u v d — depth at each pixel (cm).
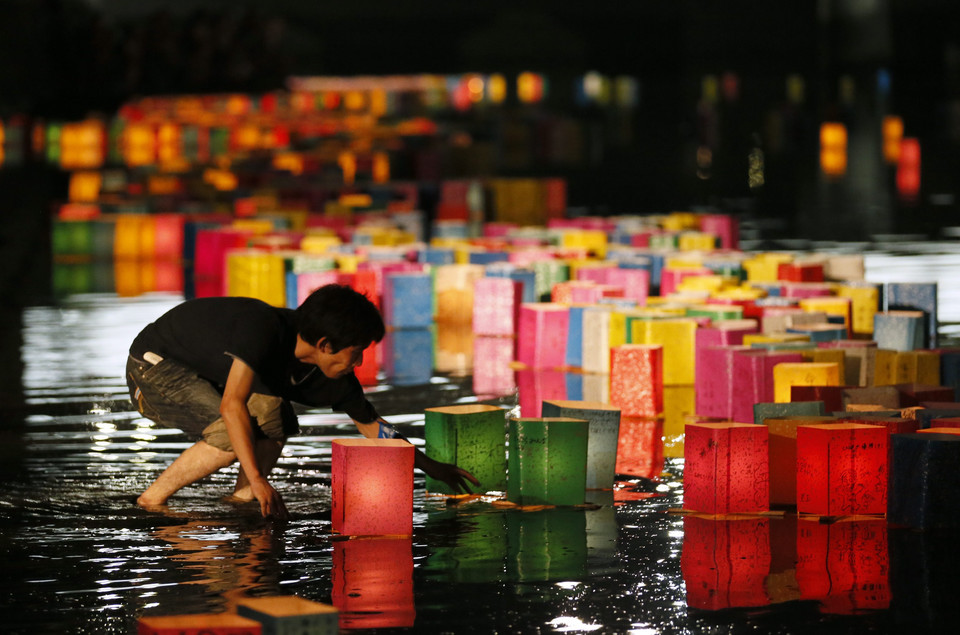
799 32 9981
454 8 11162
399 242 2597
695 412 1397
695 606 779
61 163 5356
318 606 697
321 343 945
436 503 1036
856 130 7106
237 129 5697
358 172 4566
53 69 5303
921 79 8631
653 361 1377
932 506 947
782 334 1480
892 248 3050
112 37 5381
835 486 981
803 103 8562
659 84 10031
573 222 2964
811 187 4903
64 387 1539
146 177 4000
